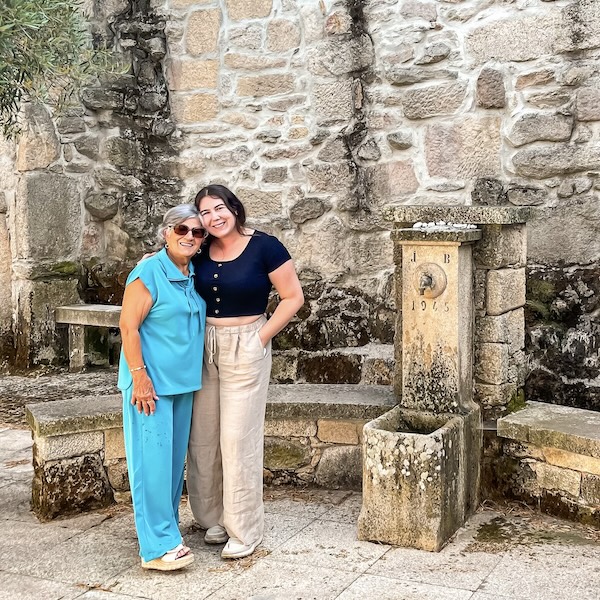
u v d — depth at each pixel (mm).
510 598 2686
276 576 2893
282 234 5426
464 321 3377
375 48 5074
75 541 3242
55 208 5793
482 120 4809
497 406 3521
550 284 4539
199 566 3000
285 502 3646
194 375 3008
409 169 5043
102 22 5758
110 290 5984
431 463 3049
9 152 5734
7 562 3047
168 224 2975
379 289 5176
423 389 3396
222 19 5465
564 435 3246
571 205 4574
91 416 3521
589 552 3043
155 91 5691
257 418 3082
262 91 5406
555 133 4602
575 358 4312
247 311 3059
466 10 4801
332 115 5227
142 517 2930
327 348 5227
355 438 3740
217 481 3203
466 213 3438
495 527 3293
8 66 3459
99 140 5930
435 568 2928
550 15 4559
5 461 4254
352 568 2943
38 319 5773
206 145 5602
